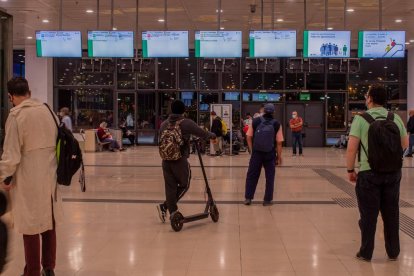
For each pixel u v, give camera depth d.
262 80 25.53
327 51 14.73
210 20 18.12
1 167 4.19
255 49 14.84
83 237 6.39
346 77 25.44
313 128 25.59
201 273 4.96
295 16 17.16
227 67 16.09
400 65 25.39
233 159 17.73
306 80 25.48
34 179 4.30
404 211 8.19
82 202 8.89
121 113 25.98
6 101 7.91
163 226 7.02
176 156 6.64
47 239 4.55
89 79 25.88
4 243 2.02
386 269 5.09
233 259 5.43
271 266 5.18
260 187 10.77
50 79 25.14
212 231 6.73
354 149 5.30
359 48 14.83
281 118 25.62
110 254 5.63
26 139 4.29
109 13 16.91
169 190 6.77
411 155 18.59
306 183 11.50
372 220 5.29
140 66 16.16
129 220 7.41
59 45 15.22
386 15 16.83
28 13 16.73
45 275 4.53
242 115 25.59
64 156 4.47
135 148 23.94
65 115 17.52
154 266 5.19
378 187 5.25
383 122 5.14
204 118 25.66
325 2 14.46
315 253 5.67
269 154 8.59
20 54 26.33
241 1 14.96
